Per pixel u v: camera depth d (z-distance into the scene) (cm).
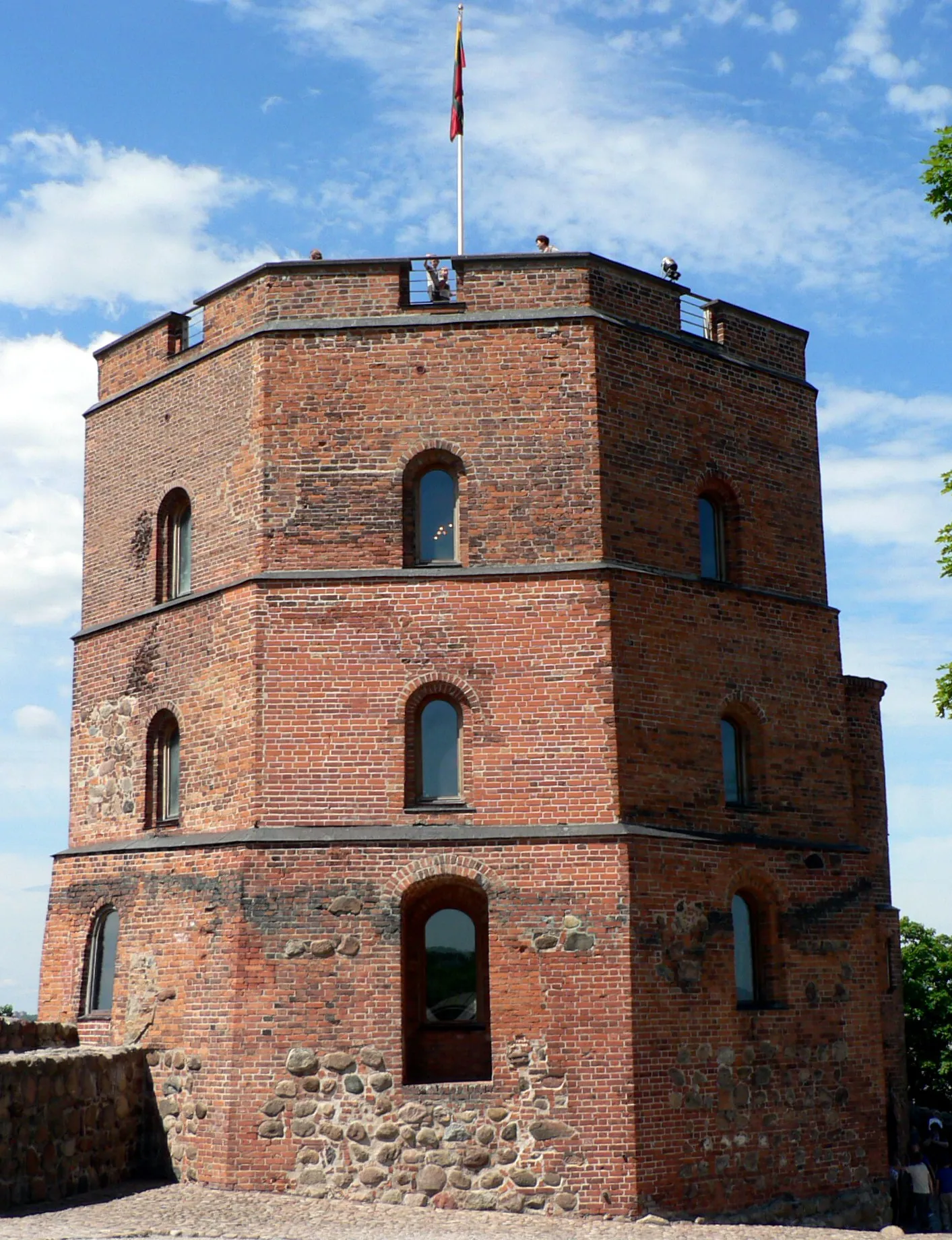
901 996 2961
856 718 2966
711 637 2561
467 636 2406
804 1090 2516
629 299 2589
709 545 2680
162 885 2478
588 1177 2222
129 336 2841
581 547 2428
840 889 2662
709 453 2650
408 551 2462
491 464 2459
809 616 2753
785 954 2556
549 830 2331
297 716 2386
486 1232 2055
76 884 2667
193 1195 2217
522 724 2380
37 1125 2136
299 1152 2245
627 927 2292
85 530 2892
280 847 2327
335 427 2483
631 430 2522
